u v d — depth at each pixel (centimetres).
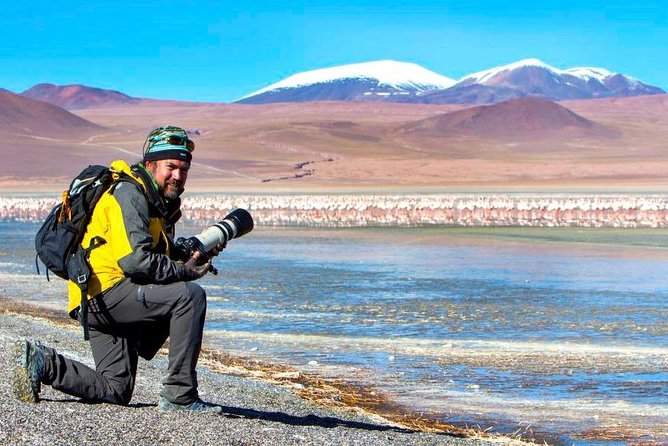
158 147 696
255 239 4062
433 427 953
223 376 1129
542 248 3541
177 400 730
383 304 2027
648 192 10031
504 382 1221
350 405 1042
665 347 1504
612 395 1151
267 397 984
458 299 2117
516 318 1830
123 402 738
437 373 1274
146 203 684
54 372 706
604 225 5003
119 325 716
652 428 989
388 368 1306
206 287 2328
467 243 3806
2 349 1027
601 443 928
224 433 663
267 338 1568
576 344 1532
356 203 6225
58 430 618
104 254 689
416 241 3928
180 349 717
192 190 10644
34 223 5444
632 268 2812
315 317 1831
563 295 2188
